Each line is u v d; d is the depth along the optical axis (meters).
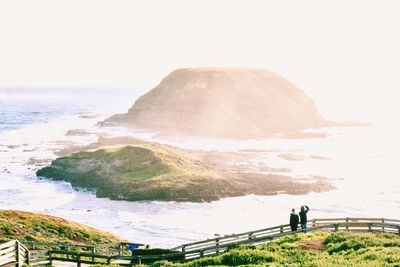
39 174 100.00
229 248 31.22
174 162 94.81
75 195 84.44
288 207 76.19
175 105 193.00
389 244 26.28
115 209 75.31
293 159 121.19
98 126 196.00
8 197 81.94
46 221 45.50
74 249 38.03
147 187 82.69
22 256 27.42
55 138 159.12
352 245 26.61
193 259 30.23
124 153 98.00
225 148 141.38
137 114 197.62
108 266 27.30
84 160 98.06
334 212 72.25
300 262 23.09
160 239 58.66
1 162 115.38
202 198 81.12
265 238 33.34
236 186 86.88
